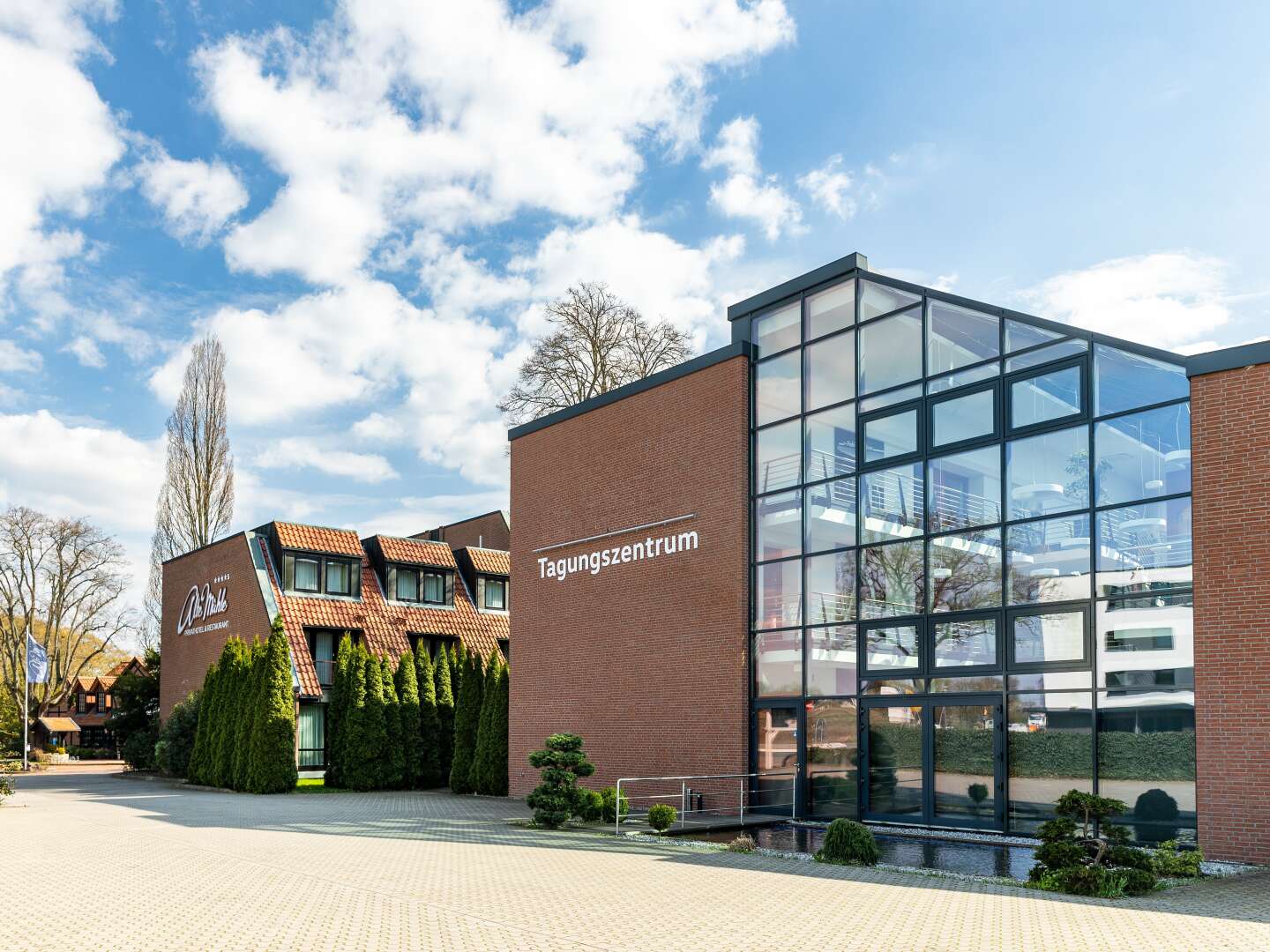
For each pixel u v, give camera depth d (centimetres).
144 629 5447
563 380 3738
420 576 3972
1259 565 1409
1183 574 1510
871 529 1925
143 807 2400
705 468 2208
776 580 2064
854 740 1892
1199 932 921
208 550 4009
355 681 3127
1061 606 1644
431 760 3195
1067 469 1667
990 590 1739
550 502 2598
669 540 2264
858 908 1047
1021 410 1738
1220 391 1473
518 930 939
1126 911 1027
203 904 1083
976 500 1780
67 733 6538
